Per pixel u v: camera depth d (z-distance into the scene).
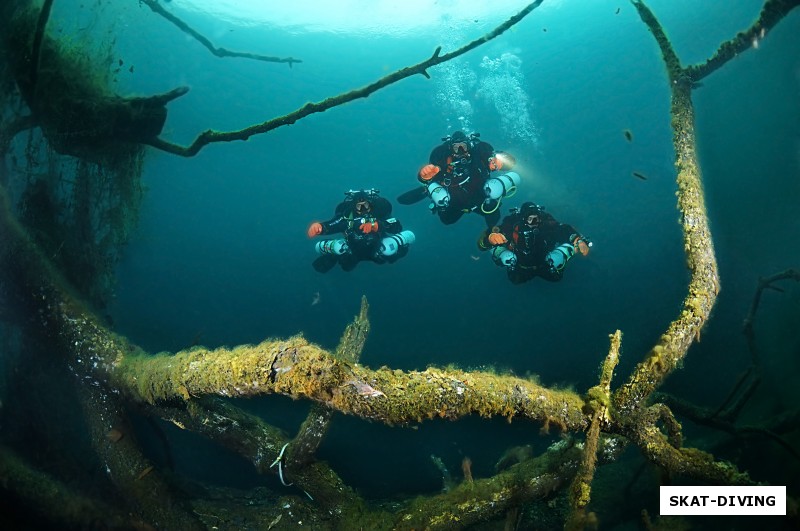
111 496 3.05
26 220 3.52
